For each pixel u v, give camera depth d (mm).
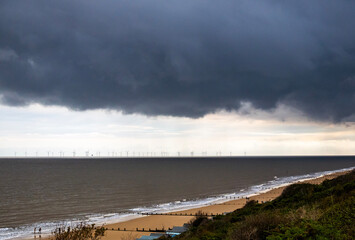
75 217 70188
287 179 156000
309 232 9461
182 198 99000
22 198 102438
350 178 28359
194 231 25953
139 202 92000
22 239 49469
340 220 10875
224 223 23438
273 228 11008
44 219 68188
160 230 51500
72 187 132875
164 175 195625
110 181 157875
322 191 25969
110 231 52594
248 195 98812
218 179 165875
